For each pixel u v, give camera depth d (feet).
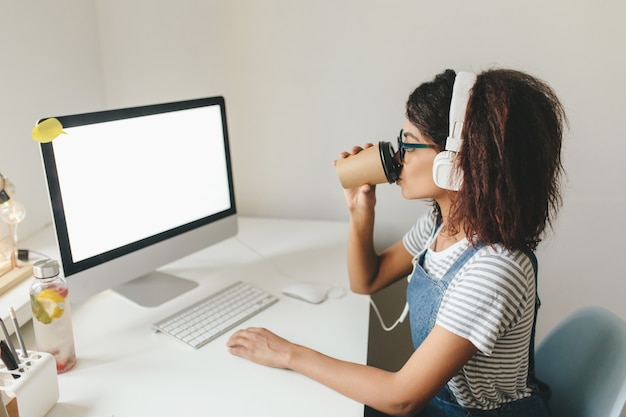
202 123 4.45
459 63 5.29
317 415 2.93
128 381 3.22
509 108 2.84
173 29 5.65
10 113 4.53
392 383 3.02
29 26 4.69
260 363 3.36
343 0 5.29
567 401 3.69
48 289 3.15
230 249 5.14
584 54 5.08
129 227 3.97
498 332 2.93
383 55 5.39
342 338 3.65
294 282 4.44
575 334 3.75
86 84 5.59
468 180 2.99
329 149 5.78
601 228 5.49
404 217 5.86
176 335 3.62
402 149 3.47
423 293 3.51
